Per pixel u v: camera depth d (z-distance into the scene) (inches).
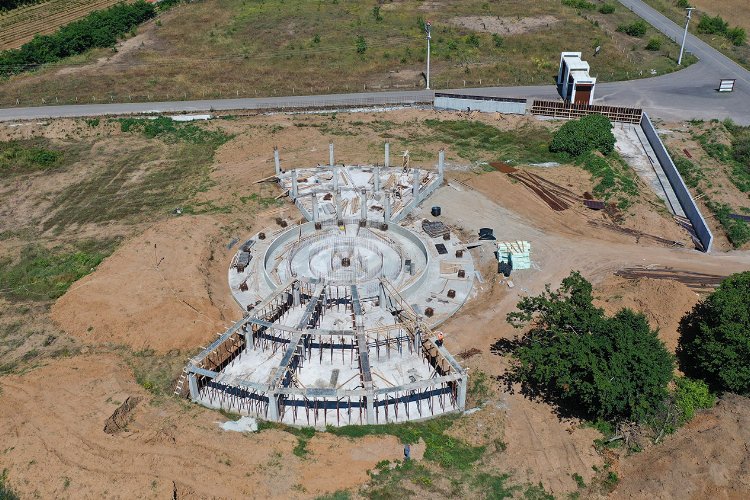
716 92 3639.3
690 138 3107.8
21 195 2778.1
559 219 2514.8
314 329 1774.1
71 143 3253.0
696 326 1819.6
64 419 1551.4
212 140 3233.3
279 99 3735.2
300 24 4837.6
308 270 2237.9
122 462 1432.1
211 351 1712.6
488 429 1582.2
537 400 1669.5
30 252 2346.2
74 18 5216.5
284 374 1664.6
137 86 3885.3
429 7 5216.5
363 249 2378.2
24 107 3629.4
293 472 1425.9
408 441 1533.0
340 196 2699.3
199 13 5147.6
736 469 1445.6
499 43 4426.7
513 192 2701.8
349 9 5157.5
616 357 1509.6
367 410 1594.5
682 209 2571.4
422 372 1780.3
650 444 1530.5
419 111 3516.2
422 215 2578.7
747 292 1689.2
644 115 3218.5
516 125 3334.2
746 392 1640.0
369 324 1968.5
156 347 1844.2
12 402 1611.7
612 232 2418.8
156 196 2753.4
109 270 2144.4
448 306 2054.6
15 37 4825.3
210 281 2176.4
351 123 3432.6
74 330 1920.5
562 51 4308.6
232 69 4146.2
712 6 5305.1
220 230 2463.1
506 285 2148.1
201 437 1520.7
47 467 1416.1
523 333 1915.6
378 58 4271.7
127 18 4832.7
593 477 1456.7
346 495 1379.2
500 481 1433.3
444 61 4224.9
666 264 2209.6
